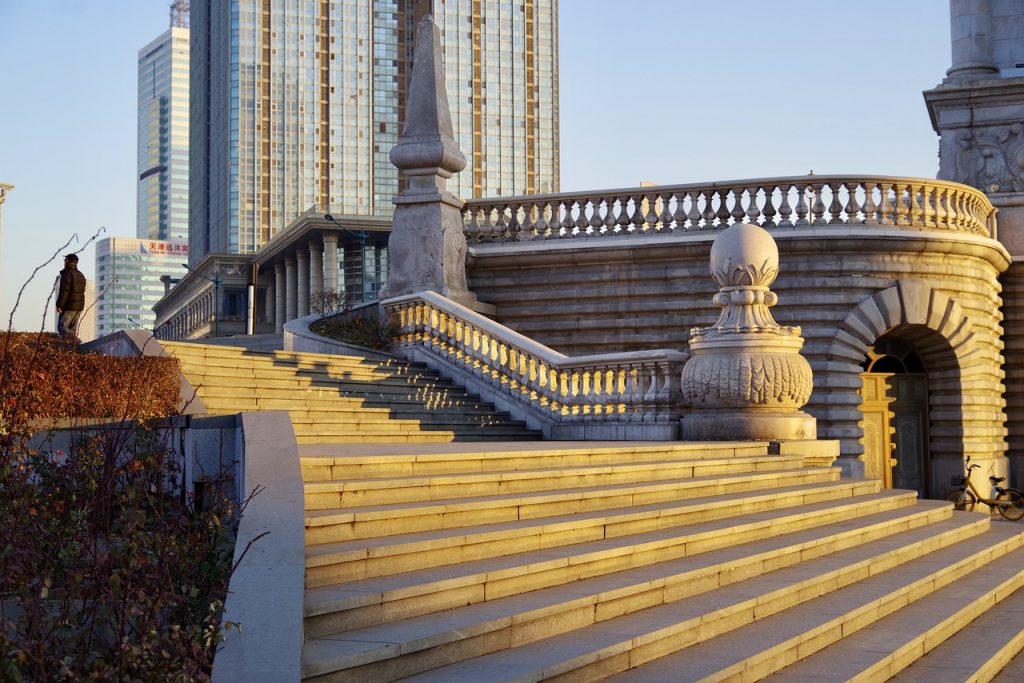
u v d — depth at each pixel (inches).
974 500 957.8
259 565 289.7
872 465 1075.9
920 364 1077.1
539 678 291.7
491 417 818.2
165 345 697.6
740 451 676.1
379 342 930.1
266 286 4854.8
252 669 247.6
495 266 1061.1
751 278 732.0
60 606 295.7
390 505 393.4
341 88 6230.3
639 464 550.6
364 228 4328.3
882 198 1004.6
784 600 422.3
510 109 6127.0
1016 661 441.7
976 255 1042.7
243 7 6131.9
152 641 263.3
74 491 360.5
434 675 286.0
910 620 446.0
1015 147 1237.7
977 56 1266.0
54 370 532.1
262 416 387.5
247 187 6107.3
